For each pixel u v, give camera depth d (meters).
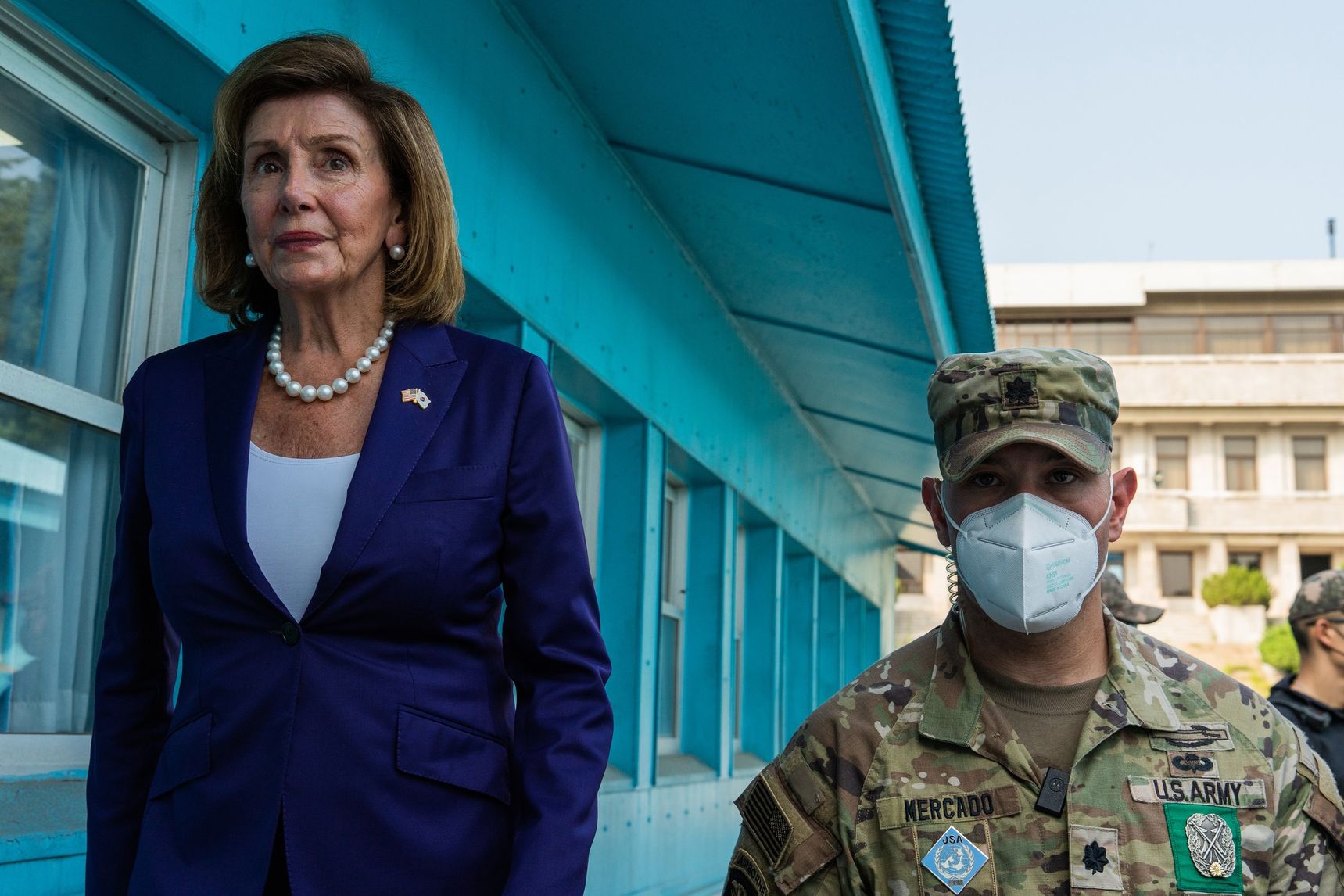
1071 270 42.81
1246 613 39.28
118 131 2.65
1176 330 42.97
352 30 3.16
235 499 1.66
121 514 1.79
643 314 5.42
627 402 5.18
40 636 2.50
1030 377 1.87
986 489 1.90
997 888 1.76
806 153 4.53
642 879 5.38
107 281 2.66
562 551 1.75
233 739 1.60
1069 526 1.85
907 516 12.52
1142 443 42.03
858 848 1.83
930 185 4.81
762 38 3.78
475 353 1.82
